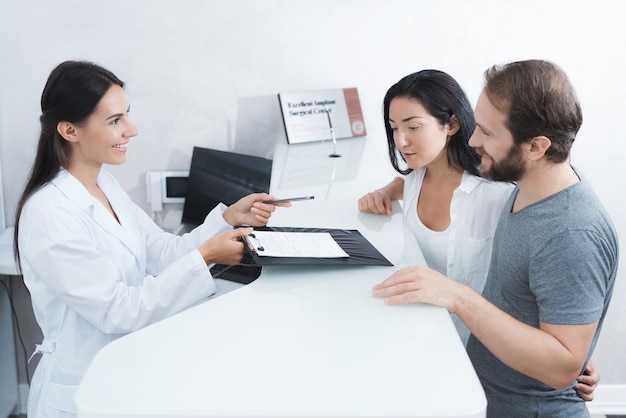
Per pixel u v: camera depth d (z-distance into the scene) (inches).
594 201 45.4
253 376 37.6
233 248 57.8
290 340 41.6
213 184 101.1
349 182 78.0
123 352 40.2
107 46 100.6
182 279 56.7
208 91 103.1
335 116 100.0
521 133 45.1
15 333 109.7
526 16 100.0
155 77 102.1
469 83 103.0
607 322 111.3
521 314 50.1
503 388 53.3
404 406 34.9
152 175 104.9
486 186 63.3
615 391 113.0
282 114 96.7
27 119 102.7
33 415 61.3
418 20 100.7
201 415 34.3
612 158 104.9
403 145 63.6
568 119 44.5
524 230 47.6
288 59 102.2
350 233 61.1
